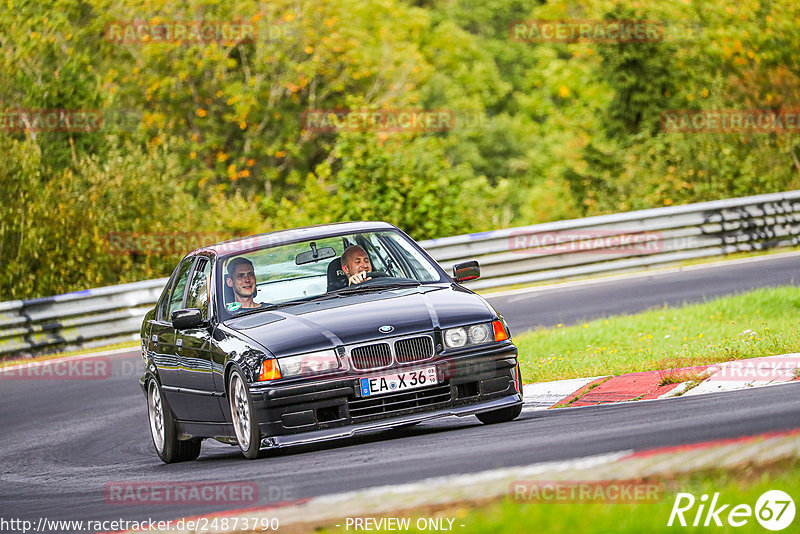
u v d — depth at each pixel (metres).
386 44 121.88
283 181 118.88
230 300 27.81
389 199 80.69
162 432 30.66
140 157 89.56
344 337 24.69
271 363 24.47
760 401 23.72
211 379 26.89
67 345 60.53
